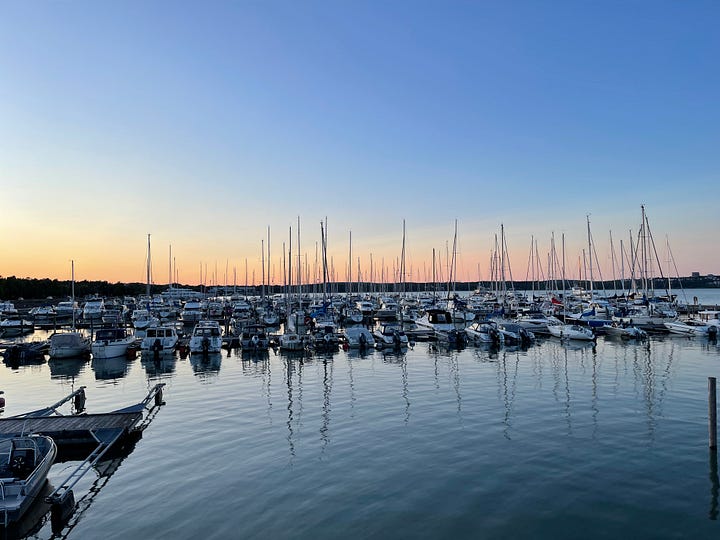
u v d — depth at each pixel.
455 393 30.06
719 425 23.00
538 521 14.68
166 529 14.46
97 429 21.30
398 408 26.73
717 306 92.62
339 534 14.02
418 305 100.31
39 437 19.14
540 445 20.75
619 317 69.75
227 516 15.13
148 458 19.88
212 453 20.28
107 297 148.88
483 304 94.88
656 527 14.36
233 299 120.81
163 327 51.00
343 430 23.00
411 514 15.10
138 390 33.06
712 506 15.54
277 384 33.72
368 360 44.12
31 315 93.88
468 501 15.90
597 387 31.28
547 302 96.62
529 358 43.97
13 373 40.34
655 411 25.58
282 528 14.38
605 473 17.91
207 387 33.12
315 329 61.03
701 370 36.84
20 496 15.42
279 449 20.62
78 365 43.75
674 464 18.67
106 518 15.20
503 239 91.94
